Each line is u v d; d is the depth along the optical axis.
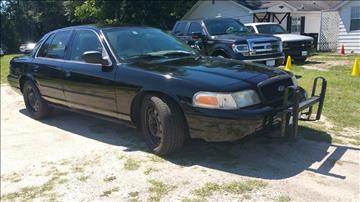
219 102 4.28
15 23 51.19
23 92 7.49
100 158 5.11
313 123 5.87
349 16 20.30
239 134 4.27
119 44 5.57
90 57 5.42
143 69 4.99
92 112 5.85
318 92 8.13
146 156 4.98
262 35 11.99
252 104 4.38
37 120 7.28
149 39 5.91
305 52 15.16
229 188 3.98
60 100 6.47
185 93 4.47
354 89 8.31
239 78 4.57
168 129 4.64
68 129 6.54
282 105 4.55
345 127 5.67
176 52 5.80
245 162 4.59
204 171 4.43
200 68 4.91
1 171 5.09
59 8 48.19
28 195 4.34
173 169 4.54
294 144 5.05
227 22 12.77
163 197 3.94
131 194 4.07
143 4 27.19
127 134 5.98
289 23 24.59
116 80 5.18
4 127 6.95
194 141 5.24
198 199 3.82
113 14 28.30
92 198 4.09
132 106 5.10
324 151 4.79
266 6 22.64
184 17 27.53
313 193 3.79
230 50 11.21
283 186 3.95
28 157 5.49
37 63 6.85
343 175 4.13
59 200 4.13
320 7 26.19
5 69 15.52
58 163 5.15
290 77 4.99
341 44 20.86
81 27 6.25
